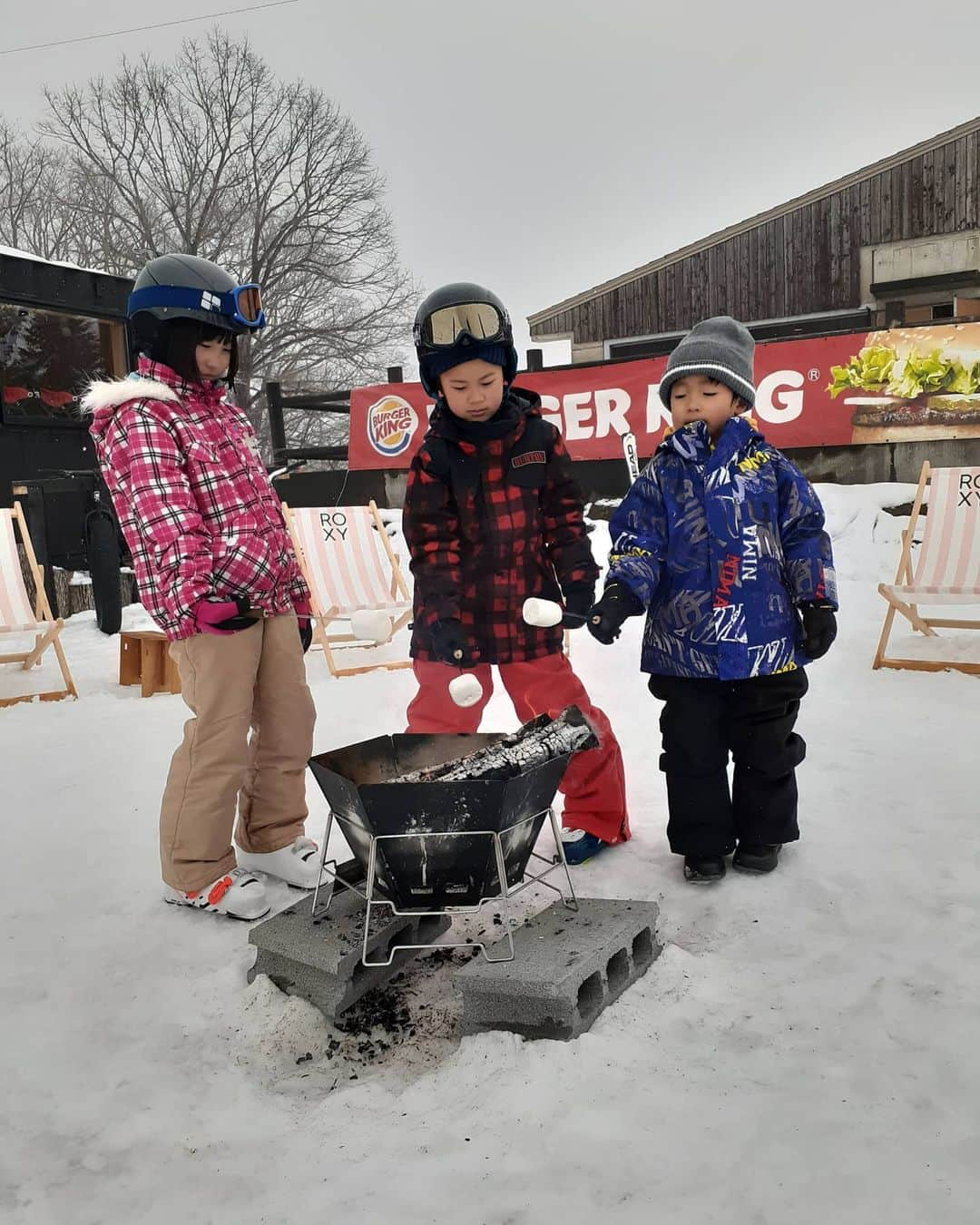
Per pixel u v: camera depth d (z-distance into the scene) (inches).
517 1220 54.3
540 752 83.6
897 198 518.3
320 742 164.6
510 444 101.7
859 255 530.9
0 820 131.6
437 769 85.1
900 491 322.7
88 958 91.4
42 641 232.8
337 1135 63.7
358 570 255.9
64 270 372.5
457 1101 66.5
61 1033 78.5
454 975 73.8
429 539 100.7
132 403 93.2
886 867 102.2
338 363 1058.1
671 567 100.8
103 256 1076.5
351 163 1060.5
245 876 100.5
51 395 380.8
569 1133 61.6
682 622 100.0
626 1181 57.0
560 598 106.3
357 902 89.0
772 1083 66.4
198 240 1067.3
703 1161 58.5
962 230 505.0
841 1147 59.1
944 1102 63.3
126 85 1066.1
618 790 109.8
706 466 100.7
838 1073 67.1
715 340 101.9
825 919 91.6
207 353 97.0
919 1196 54.6
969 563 218.5
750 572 98.3
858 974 80.8
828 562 100.1
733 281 563.5
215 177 1065.5
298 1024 78.2
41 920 100.0
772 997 77.8
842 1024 73.5
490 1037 71.9
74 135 1083.3
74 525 330.6
